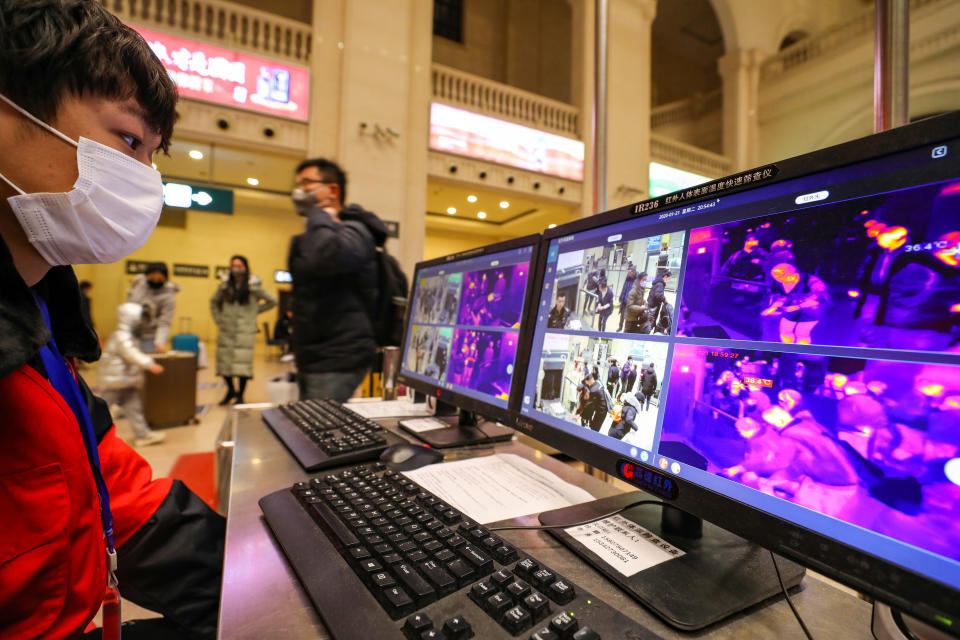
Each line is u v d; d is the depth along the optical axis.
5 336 0.38
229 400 4.27
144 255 8.72
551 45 9.44
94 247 0.50
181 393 3.48
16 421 0.43
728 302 0.47
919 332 0.33
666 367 0.52
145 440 2.94
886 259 0.36
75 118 0.44
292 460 0.82
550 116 6.99
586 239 0.69
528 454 0.91
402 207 5.47
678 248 0.54
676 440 0.49
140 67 0.48
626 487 1.19
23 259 0.48
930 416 0.32
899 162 0.36
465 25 8.75
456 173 6.12
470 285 1.02
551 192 6.89
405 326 1.29
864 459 0.34
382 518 0.51
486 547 0.46
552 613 0.37
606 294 0.63
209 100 4.66
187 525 0.69
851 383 0.36
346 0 5.26
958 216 0.32
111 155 0.47
